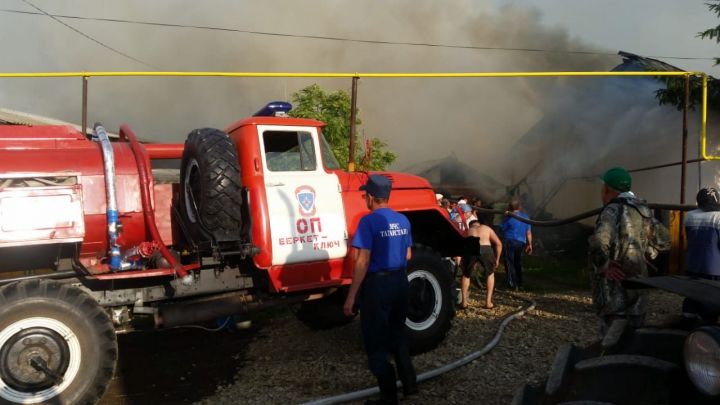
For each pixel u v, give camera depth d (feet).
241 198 17.04
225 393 16.33
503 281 36.04
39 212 15.12
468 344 20.29
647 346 9.23
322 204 18.81
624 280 9.71
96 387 14.92
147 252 16.53
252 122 18.19
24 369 14.34
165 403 15.80
